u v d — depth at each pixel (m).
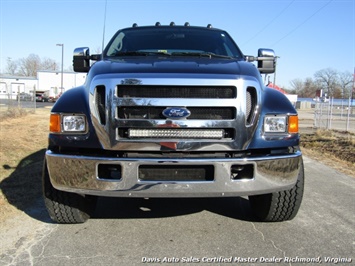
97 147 3.29
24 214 4.27
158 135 3.24
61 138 3.37
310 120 31.09
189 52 4.58
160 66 3.51
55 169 3.37
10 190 5.18
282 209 3.84
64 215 3.81
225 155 3.32
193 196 3.24
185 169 3.23
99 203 4.80
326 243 3.58
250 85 3.31
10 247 3.42
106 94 3.26
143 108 3.28
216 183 3.20
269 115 3.39
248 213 4.43
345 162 8.50
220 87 3.27
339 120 32.66
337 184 6.13
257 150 3.41
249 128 3.30
